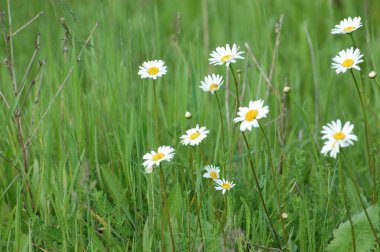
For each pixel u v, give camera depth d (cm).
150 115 370
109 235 311
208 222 316
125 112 390
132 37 376
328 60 575
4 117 378
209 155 382
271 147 415
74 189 343
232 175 361
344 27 308
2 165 380
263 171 373
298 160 366
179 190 320
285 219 328
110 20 488
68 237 319
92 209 341
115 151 377
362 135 420
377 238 286
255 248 314
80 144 366
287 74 548
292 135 440
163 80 499
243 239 306
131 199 353
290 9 657
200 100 416
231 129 361
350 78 531
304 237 310
